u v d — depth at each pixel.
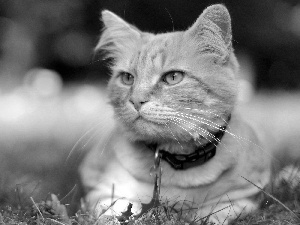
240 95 0.51
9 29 2.19
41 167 0.68
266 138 0.61
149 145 0.48
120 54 0.53
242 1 2.17
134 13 2.03
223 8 0.48
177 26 2.02
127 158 0.49
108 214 0.46
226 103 0.47
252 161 0.48
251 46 2.32
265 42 2.30
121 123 0.49
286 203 0.48
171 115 0.46
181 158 0.46
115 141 0.51
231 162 0.47
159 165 0.47
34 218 0.43
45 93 2.26
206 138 0.46
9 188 0.54
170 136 0.46
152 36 0.52
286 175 0.56
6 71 2.21
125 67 0.50
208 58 0.48
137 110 0.46
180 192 0.47
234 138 0.48
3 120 1.51
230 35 0.48
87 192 0.51
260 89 2.44
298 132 1.00
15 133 1.16
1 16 2.19
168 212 0.43
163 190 0.47
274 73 2.45
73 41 2.25
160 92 0.46
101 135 0.56
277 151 0.69
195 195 0.47
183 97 0.46
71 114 1.55
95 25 2.21
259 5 2.20
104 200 0.48
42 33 2.21
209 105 0.46
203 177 0.46
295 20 2.38
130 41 0.52
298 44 2.37
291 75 2.45
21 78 2.24
